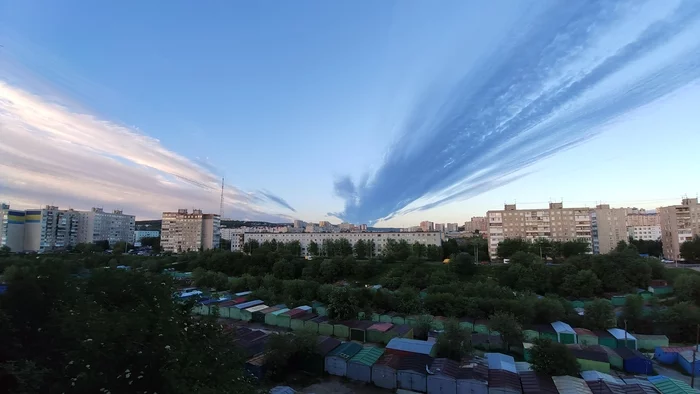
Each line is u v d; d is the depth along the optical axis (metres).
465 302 69.94
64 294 22.08
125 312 18.41
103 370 15.13
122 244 173.88
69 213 199.50
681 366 48.53
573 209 152.12
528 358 48.50
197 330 20.02
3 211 177.38
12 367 15.59
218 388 16.17
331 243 169.25
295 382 42.28
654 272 93.31
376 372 42.28
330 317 67.62
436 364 42.66
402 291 79.06
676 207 144.62
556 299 69.62
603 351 48.50
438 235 182.62
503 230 155.00
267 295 84.56
